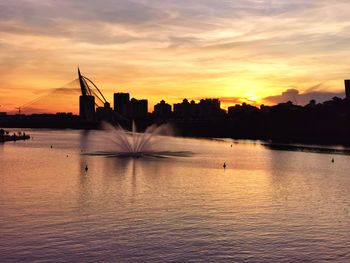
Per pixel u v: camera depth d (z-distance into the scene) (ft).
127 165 333.21
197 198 198.18
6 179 253.24
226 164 356.18
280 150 544.21
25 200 189.88
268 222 155.84
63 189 219.20
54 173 281.54
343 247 128.98
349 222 157.07
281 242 132.87
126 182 244.22
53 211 168.66
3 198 194.08
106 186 229.66
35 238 133.80
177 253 122.52
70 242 130.52
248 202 190.80
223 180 258.57
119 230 143.33
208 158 411.75
